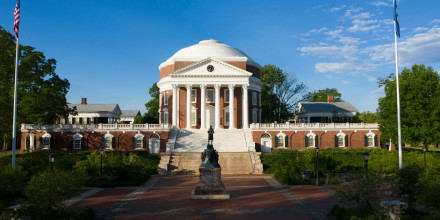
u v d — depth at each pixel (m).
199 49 75.62
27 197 22.42
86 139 59.84
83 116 99.44
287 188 33.62
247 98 65.50
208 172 27.97
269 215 22.20
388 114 51.91
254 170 47.06
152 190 32.75
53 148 59.41
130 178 39.16
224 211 23.28
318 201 26.84
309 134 61.97
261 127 61.25
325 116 86.75
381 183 21.09
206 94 69.88
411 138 49.16
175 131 61.94
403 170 24.22
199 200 27.22
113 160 39.25
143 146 59.34
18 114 54.44
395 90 50.38
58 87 59.97
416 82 48.47
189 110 64.56
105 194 30.58
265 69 88.69
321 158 40.53
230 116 64.88
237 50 78.94
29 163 39.50
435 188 20.12
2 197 22.67
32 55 54.22
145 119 83.19
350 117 86.56
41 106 54.84
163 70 77.50
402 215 20.36
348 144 62.09
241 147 56.53
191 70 64.88
